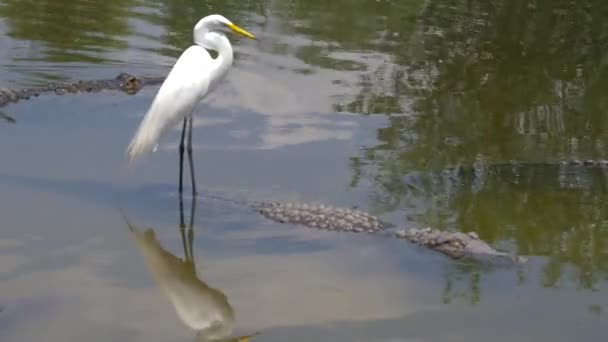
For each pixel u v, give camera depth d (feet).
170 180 30.50
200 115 37.78
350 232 26.71
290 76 44.21
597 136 37.93
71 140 33.94
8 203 27.32
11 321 19.95
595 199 30.48
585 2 63.10
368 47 50.49
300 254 25.05
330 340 19.90
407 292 22.81
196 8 58.03
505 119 39.60
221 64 30.63
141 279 22.94
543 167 33.53
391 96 41.96
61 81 42.37
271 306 21.71
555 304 22.33
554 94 43.55
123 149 33.32
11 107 37.45
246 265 24.18
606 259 25.50
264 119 37.78
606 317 21.61
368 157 33.86
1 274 22.43
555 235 27.30
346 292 22.63
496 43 52.24
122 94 40.70
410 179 31.81
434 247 25.70
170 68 45.57
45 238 25.03
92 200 28.25
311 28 54.34
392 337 20.15
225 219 27.40
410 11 60.08
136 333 19.89
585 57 50.01
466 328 20.74
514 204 29.84
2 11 54.39
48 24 52.29
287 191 30.09
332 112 39.14
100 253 24.39
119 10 56.59
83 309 20.89
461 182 31.71
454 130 37.70
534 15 59.21
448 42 52.19
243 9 58.54
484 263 24.85
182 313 21.08
